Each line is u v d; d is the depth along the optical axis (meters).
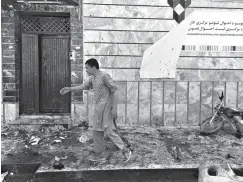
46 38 5.88
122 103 5.84
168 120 5.95
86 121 5.78
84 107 5.76
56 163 3.65
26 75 5.90
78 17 5.60
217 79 5.94
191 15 5.72
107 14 5.62
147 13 5.69
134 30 5.70
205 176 3.09
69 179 3.39
